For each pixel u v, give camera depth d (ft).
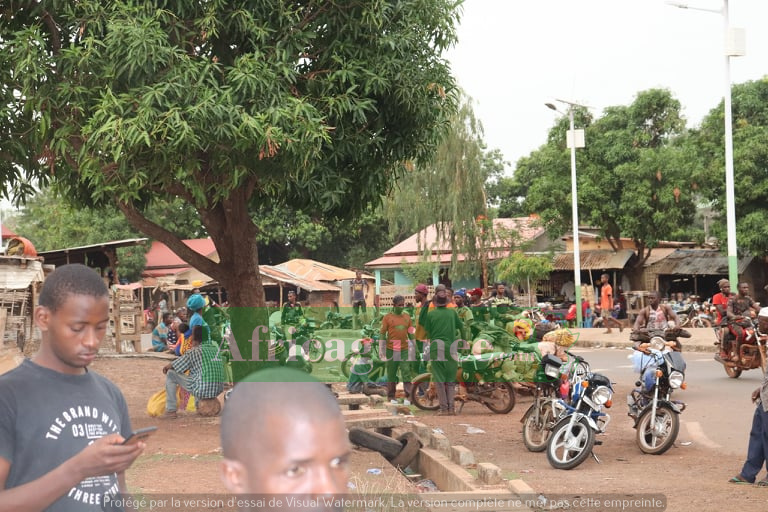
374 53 32.19
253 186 34.53
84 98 28.89
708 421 35.58
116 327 68.08
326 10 31.83
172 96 28.27
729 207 72.13
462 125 98.84
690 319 92.89
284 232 145.69
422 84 32.58
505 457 29.25
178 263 136.05
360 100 32.04
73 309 7.60
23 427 7.56
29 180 32.58
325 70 31.81
